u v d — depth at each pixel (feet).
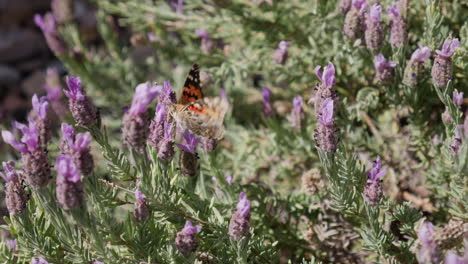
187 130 3.44
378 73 3.71
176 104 3.38
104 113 4.63
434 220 3.84
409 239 3.63
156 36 4.46
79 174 3.20
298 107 3.91
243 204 3.30
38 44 7.21
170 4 4.87
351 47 3.84
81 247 3.34
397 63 3.71
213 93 4.39
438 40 3.75
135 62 5.55
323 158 3.38
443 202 3.78
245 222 3.31
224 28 4.25
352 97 4.08
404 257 3.53
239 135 4.22
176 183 3.52
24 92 6.55
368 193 3.40
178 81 4.38
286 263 3.81
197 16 4.30
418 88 3.76
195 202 3.53
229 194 3.68
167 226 3.57
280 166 4.12
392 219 3.56
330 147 3.35
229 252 3.47
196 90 3.44
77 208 3.23
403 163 3.93
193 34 4.40
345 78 4.06
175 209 3.45
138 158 3.33
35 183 3.24
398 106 3.79
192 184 3.53
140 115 3.27
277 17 4.15
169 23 4.37
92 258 3.39
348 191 3.46
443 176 3.74
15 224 3.45
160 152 3.40
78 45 4.45
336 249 3.76
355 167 3.55
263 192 3.79
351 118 3.86
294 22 4.20
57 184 3.21
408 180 3.92
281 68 4.06
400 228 3.55
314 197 3.79
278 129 4.06
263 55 4.18
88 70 4.49
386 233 3.48
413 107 3.77
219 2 4.09
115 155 3.43
